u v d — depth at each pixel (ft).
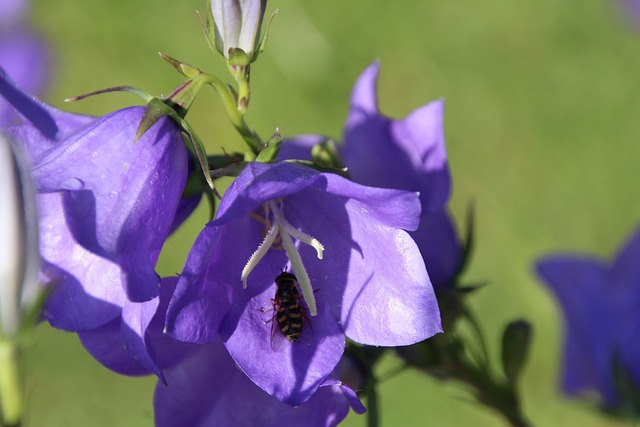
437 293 1.07
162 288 0.94
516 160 2.17
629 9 2.19
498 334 1.99
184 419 0.97
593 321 1.18
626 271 1.18
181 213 0.97
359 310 0.95
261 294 0.97
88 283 0.94
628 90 2.19
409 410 1.95
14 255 0.86
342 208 0.97
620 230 2.10
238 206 0.90
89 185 0.93
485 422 1.93
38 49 2.06
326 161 1.02
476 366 1.12
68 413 1.98
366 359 1.03
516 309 2.00
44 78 2.07
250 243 0.99
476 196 2.15
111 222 0.92
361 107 1.07
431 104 1.05
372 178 1.07
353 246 0.97
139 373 0.96
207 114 2.19
